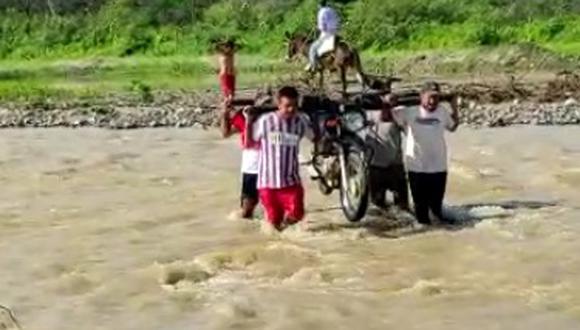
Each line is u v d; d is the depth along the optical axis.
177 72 46.66
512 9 53.03
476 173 18.42
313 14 53.34
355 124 14.30
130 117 28.88
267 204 13.93
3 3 62.06
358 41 51.06
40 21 57.16
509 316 10.30
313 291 11.30
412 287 11.35
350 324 10.20
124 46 54.22
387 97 14.20
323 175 14.80
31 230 14.64
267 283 11.67
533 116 27.14
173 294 11.36
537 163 19.66
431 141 14.00
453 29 51.31
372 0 53.12
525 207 15.30
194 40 53.78
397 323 10.20
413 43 50.81
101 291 11.54
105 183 18.39
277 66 46.22
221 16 55.62
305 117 13.96
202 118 28.34
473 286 11.32
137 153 22.20
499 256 12.52
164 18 56.72
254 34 53.78
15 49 55.56
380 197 14.53
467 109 28.86
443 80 38.97
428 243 13.23
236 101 14.37
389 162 14.39
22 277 12.18
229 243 13.53
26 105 32.94
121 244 13.68
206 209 15.75
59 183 18.48
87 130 27.11
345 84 24.20
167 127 27.28
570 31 51.00
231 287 11.55
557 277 11.58
